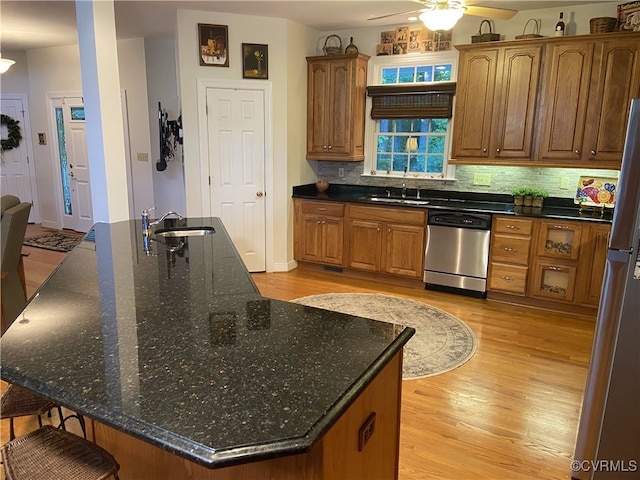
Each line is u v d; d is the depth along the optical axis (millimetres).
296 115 5203
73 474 1296
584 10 4230
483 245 4434
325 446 1134
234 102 4887
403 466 2248
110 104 3537
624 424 2061
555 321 4031
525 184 4723
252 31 4785
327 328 1555
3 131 7676
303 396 1140
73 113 6926
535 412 2688
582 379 3062
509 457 2316
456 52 4820
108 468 1320
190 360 1316
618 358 2018
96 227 3414
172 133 6020
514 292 4383
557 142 4219
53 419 2426
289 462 1175
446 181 5113
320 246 5320
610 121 3980
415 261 4809
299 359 1330
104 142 3529
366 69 5254
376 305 4371
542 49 4141
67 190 7402
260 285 4922
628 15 3865
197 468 1362
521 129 4340
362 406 1326
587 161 4121
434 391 2900
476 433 2498
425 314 4156
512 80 4293
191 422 1035
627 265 1955
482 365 3236
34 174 7961
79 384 1186
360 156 5371
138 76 6098
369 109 5344
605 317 2031
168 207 6285
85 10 3367
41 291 1934
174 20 4906
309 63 5207
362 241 5055
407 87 5004
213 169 4961
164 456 1438
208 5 4340
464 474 2199
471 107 4520
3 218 3309
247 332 1514
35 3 4281
